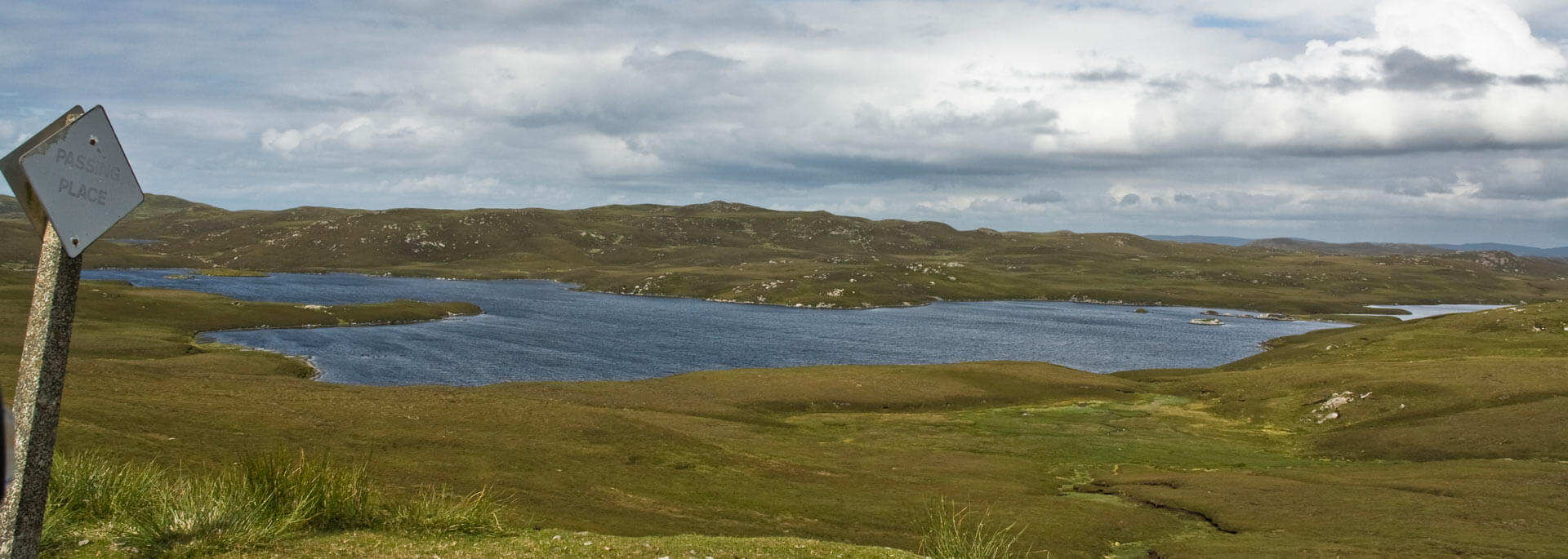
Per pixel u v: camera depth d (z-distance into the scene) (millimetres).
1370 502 58281
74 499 17266
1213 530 53781
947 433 93812
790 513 50406
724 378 121688
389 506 20859
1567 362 110062
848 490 59312
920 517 52031
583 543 20234
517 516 38906
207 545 15984
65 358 10320
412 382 125562
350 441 53906
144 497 18234
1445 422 88688
